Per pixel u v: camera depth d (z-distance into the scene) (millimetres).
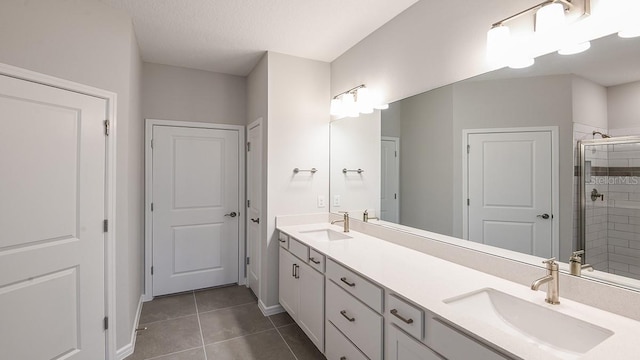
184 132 3178
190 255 3234
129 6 1993
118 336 2041
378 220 2336
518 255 1439
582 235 1228
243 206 3441
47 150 1668
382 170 2281
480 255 1550
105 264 1942
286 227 2709
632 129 1085
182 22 2221
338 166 2842
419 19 1943
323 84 2951
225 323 2574
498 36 1362
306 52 2754
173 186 3143
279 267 2715
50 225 1679
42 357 1645
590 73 1189
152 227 3051
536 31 1252
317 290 1986
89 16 1859
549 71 1310
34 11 1620
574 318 1055
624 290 1069
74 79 1776
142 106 2945
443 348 1061
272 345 2248
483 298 1294
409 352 1215
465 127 1667
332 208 2926
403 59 2078
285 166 2773
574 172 1252
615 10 1110
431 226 1880
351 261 1697
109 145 1951
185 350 2180
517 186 1447
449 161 1762
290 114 2795
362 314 1511
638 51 1071
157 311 2783
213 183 3318
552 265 1166
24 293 1581
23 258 1572
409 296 1215
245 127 3447
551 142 1324
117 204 2020
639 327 988
